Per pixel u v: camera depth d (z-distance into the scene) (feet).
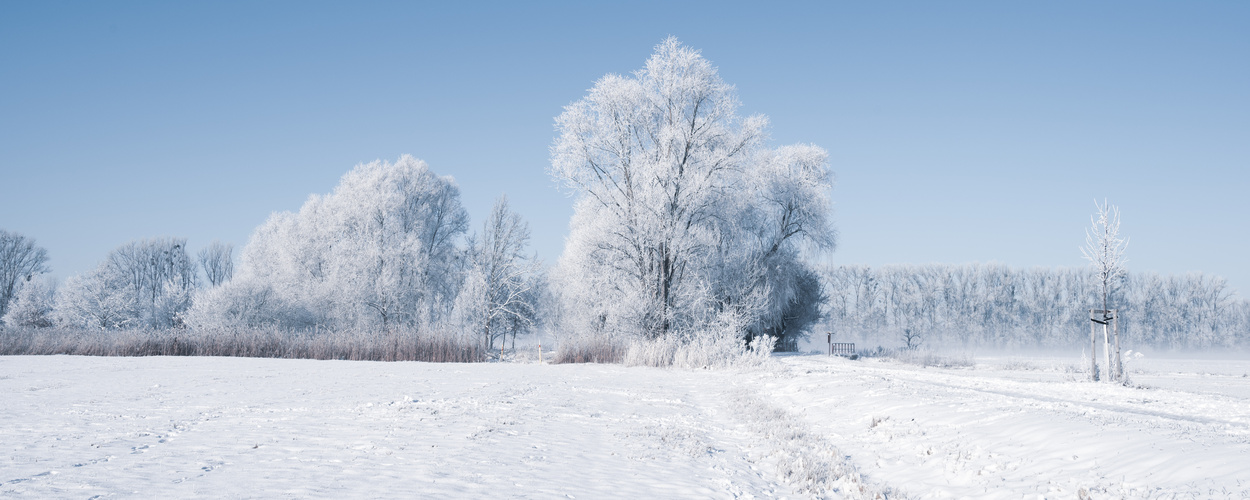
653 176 114.21
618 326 116.88
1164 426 26.96
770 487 24.70
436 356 115.75
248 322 154.61
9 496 18.31
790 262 134.62
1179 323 262.88
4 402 43.19
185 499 18.28
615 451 29.19
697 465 27.32
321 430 31.96
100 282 184.75
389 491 19.74
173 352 118.01
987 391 51.67
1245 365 140.36
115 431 31.30
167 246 254.88
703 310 117.50
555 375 76.07
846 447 33.12
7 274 231.09
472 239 171.63
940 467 26.07
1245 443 22.31
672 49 117.50
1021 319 279.28
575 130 116.47
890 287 298.35
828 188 132.26
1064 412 32.24
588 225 120.37
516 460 25.70
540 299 175.01
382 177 165.48
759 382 71.46
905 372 83.15
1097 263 68.95
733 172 118.62
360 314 150.30
